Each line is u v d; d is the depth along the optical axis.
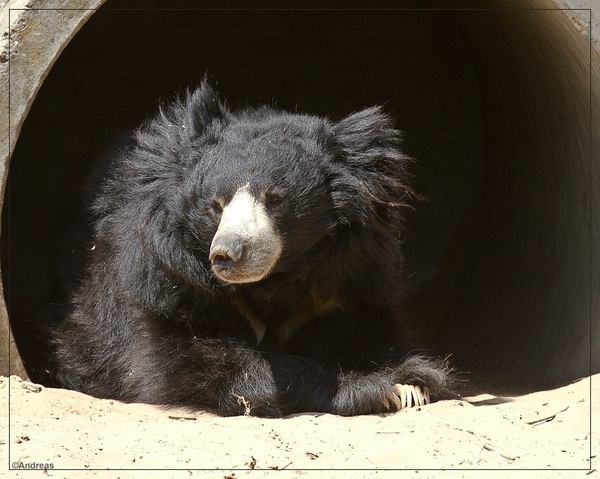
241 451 7.76
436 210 20.08
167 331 10.73
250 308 10.96
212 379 10.20
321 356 11.15
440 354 15.88
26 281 17.14
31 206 19.12
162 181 10.55
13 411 9.23
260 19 20.72
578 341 12.27
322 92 20.78
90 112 20.28
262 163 9.91
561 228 14.18
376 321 11.24
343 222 10.42
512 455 7.71
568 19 10.79
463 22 18.53
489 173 19.28
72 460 7.27
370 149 10.70
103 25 20.19
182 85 20.72
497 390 12.56
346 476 7.16
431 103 20.34
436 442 8.04
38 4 10.20
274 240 9.59
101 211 12.50
